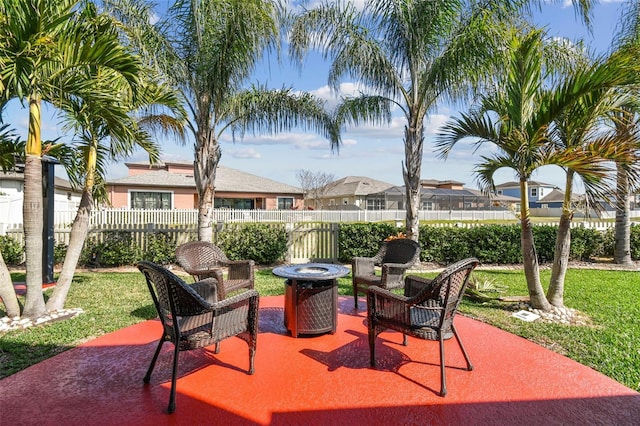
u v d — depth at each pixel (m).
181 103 6.24
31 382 2.81
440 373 2.86
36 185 4.26
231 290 4.40
